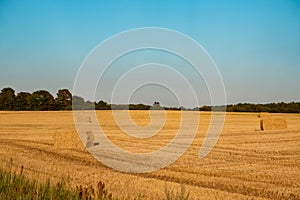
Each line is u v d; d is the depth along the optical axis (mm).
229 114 84500
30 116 73250
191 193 13398
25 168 18047
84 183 14672
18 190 8367
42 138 35125
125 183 14930
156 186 14438
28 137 36094
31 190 8398
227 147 28719
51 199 8086
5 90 102750
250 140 34031
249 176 17344
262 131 44219
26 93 103938
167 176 17125
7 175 9617
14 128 47750
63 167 18844
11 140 33219
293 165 20547
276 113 94500
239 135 38969
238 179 16641
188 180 16281
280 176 17359
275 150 26969
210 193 13523
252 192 14141
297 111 102000
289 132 42938
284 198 13219
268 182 16031
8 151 25469
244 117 74250
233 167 19797
